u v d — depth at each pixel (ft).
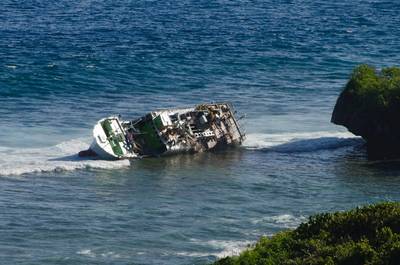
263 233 488.02
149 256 455.22
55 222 502.38
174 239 478.18
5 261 445.37
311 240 351.05
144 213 520.01
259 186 577.02
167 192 563.48
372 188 573.74
